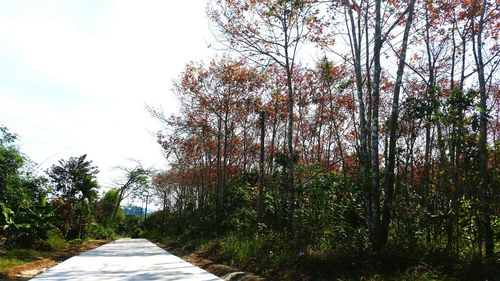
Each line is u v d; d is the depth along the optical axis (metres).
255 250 12.24
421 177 13.09
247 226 15.98
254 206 19.20
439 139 9.70
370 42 11.76
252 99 21.44
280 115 21.64
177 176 35.75
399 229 10.12
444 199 9.95
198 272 11.02
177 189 39.25
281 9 14.17
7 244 16.12
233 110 23.06
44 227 18.11
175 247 23.31
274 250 11.84
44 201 18.55
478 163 8.52
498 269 7.61
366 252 9.31
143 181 52.25
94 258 14.97
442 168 9.63
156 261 14.14
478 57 10.83
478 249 8.71
